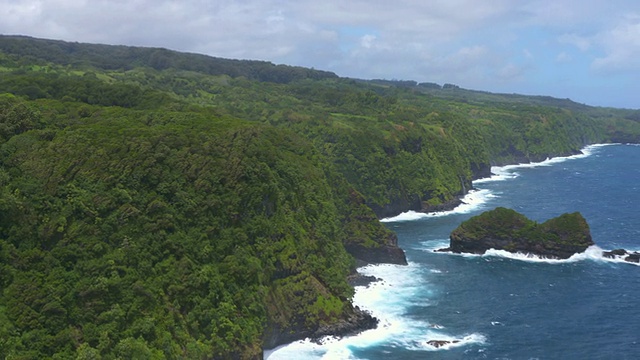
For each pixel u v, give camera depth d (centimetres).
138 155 8775
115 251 7794
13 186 7662
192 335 7862
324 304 9831
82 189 8050
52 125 9119
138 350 7081
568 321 10131
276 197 10319
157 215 8450
